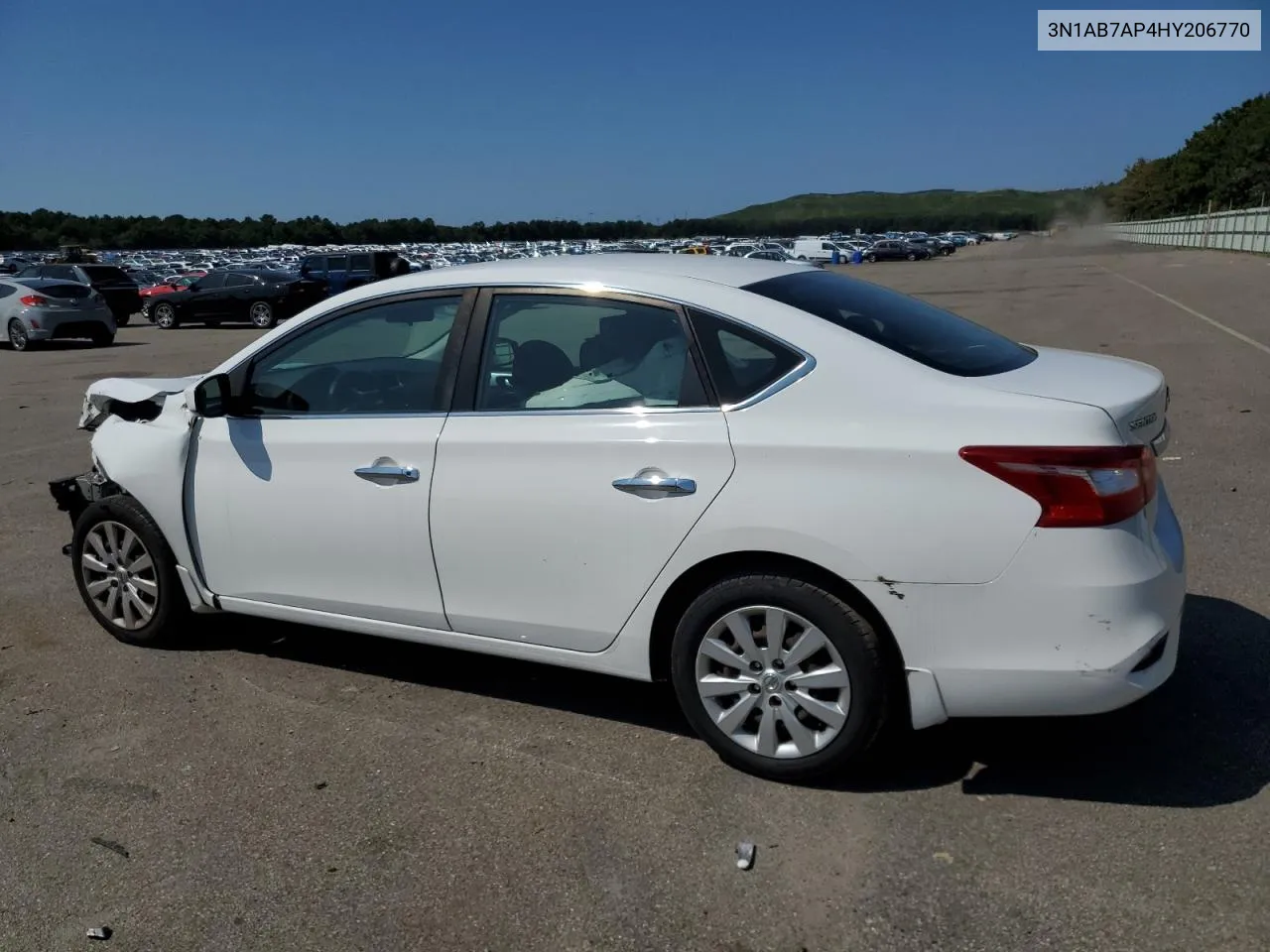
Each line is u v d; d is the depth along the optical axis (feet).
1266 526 19.04
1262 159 230.89
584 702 13.26
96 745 12.46
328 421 13.05
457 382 12.21
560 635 11.82
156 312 85.61
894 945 8.61
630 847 10.09
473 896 9.45
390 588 12.75
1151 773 10.97
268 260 208.95
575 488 11.28
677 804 10.78
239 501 13.66
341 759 11.99
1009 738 11.83
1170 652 10.32
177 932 9.15
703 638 11.07
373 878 9.78
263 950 8.89
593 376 11.55
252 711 13.25
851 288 12.69
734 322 10.98
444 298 12.55
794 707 10.83
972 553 9.78
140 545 14.97
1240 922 8.64
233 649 15.28
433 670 14.39
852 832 10.16
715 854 9.93
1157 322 55.57
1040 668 9.80
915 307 12.75
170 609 14.83
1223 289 79.05
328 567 13.12
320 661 14.76
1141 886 9.17
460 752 12.07
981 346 11.84
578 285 11.80
